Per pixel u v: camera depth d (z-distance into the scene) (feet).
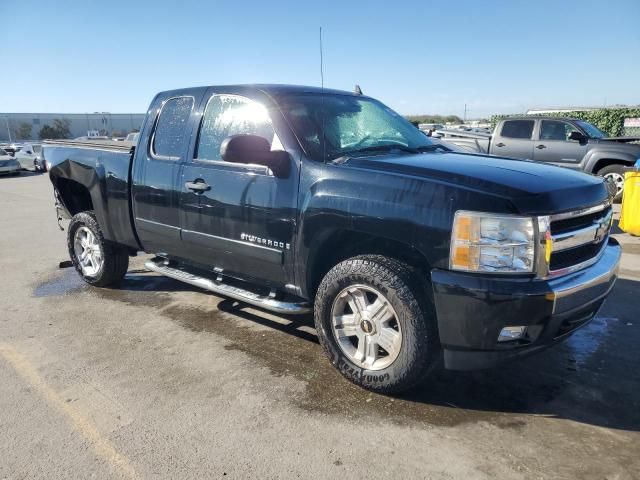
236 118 12.69
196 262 14.10
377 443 8.98
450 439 9.06
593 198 9.98
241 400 10.42
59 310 15.80
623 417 9.68
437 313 9.25
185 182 13.34
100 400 10.48
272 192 11.41
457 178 9.46
